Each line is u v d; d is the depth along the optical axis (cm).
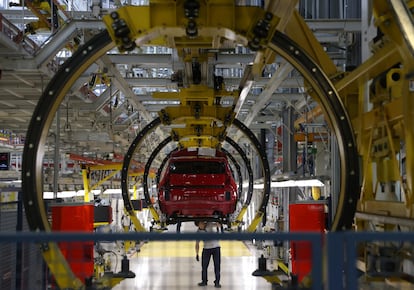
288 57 388
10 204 638
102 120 1383
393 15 355
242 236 258
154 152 1162
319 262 259
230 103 1559
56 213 622
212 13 376
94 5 776
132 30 377
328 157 974
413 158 416
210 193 1088
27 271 525
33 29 913
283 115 1450
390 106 470
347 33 845
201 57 683
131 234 256
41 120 380
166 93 818
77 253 370
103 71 882
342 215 378
